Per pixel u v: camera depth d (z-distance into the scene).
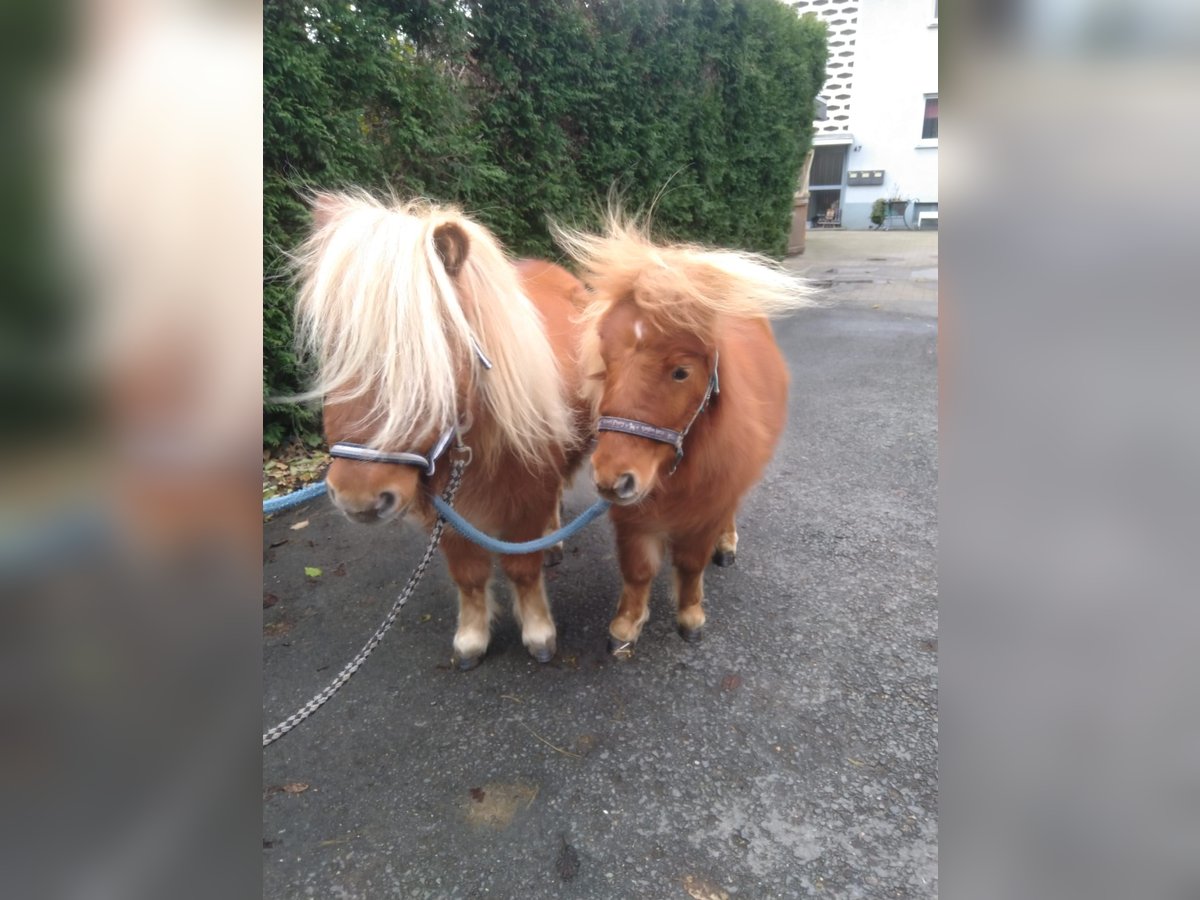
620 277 1.86
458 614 2.85
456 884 1.75
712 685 2.42
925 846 1.81
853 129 19.27
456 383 1.71
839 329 7.96
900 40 18.08
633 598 2.53
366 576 3.22
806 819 1.90
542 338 2.04
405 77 4.52
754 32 9.17
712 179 8.62
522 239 5.86
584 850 1.83
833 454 4.47
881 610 2.82
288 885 1.76
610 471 1.78
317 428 4.59
